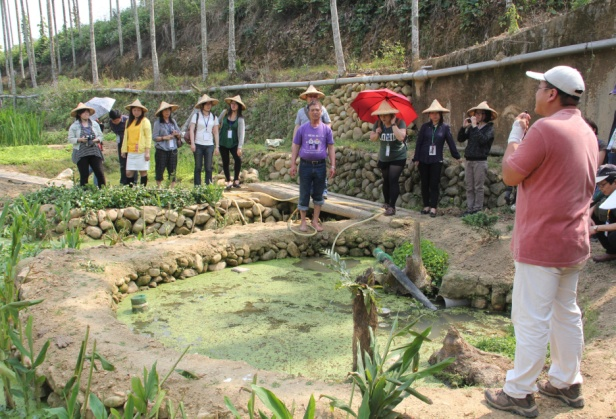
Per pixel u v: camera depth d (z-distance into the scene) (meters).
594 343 4.59
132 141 9.94
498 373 4.33
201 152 10.29
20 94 30.31
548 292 3.30
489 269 6.65
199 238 8.06
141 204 8.95
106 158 14.68
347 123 12.85
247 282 7.27
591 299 5.51
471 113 8.46
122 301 6.57
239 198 9.79
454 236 7.65
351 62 15.27
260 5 22.44
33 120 18.84
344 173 11.59
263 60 20.53
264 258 8.30
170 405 3.39
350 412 3.16
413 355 3.29
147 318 6.04
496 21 13.80
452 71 10.64
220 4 24.73
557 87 3.33
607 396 3.71
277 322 5.91
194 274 7.57
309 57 19.27
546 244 3.24
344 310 6.25
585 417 3.47
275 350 5.22
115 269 6.76
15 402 4.30
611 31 8.17
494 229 7.35
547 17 11.88
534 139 3.23
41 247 7.68
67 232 7.51
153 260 7.14
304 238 8.50
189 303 6.50
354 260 8.14
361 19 18.06
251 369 4.22
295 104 14.62
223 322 5.91
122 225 8.70
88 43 33.62
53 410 3.41
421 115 11.73
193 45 25.42
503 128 9.84
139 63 27.78
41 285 6.02
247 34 22.28
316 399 3.75
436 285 6.89
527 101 9.37
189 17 26.67
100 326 5.05
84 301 5.67
